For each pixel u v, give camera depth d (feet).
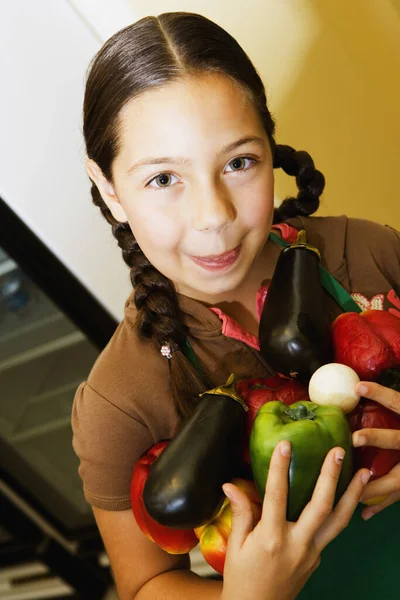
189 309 2.47
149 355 2.42
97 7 3.66
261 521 1.90
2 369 6.82
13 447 6.39
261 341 2.17
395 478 2.06
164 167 2.04
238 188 2.12
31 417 6.89
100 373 2.44
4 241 4.46
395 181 4.30
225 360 2.51
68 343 6.50
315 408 1.95
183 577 2.39
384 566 2.39
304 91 3.94
